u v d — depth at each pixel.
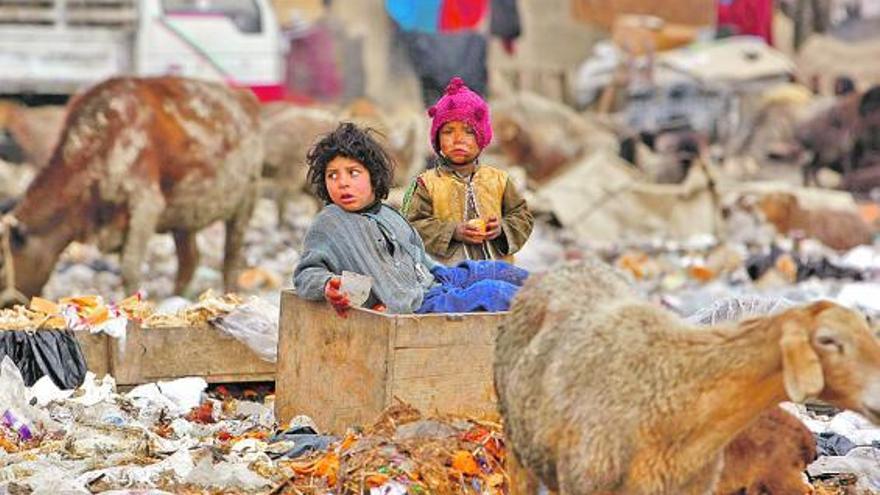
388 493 9.53
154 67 35.94
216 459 10.98
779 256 27.31
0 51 34.97
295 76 40.38
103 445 11.34
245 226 26.17
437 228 12.69
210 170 25.25
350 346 11.43
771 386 7.93
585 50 46.78
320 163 11.95
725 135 43.38
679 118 43.41
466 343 11.26
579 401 8.18
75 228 24.17
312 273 11.60
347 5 41.28
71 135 24.22
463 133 12.87
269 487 10.37
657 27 46.06
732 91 43.75
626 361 8.12
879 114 42.69
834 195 34.75
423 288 11.90
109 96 24.47
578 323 8.41
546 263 28.20
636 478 8.06
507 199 13.04
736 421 8.03
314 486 10.09
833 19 48.81
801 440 9.53
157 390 13.26
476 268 12.10
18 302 23.25
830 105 42.97
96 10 35.75
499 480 9.96
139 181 24.44
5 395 12.05
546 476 8.52
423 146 37.81
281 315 12.27
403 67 42.00
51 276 25.25
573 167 37.69
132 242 24.47
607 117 43.53
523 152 39.84
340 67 40.81
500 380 8.91
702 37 47.06
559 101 46.03
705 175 34.84
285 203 31.41
